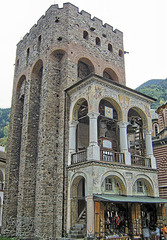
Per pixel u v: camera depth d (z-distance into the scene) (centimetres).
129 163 1961
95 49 2606
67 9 2523
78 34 2505
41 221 1903
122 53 2911
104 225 1656
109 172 1817
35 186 2278
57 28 2466
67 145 2086
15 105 2852
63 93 2244
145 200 1841
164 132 2716
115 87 2067
